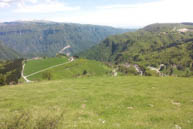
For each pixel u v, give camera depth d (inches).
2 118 436.5
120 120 607.5
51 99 959.0
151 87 1230.3
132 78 1669.5
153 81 1464.1
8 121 414.3
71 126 508.4
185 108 759.7
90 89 1205.1
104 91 1120.8
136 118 629.0
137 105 817.5
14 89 1352.1
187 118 623.2
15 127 397.7
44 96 1039.6
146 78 1652.3
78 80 1680.6
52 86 1402.6
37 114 487.2
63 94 1074.7
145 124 558.6
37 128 406.0
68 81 1647.4
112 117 647.8
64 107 789.2
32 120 427.5
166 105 810.8
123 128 512.1
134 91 1110.4
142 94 1018.1
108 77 1828.2
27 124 408.8
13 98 1012.5
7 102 911.7
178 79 1563.7
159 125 560.1
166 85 1288.1
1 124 403.5
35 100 945.5
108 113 704.4
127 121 591.5
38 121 429.4
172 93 1044.5
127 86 1283.2
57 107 784.3
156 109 757.3
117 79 1627.7
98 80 1608.0
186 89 1148.5
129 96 971.9
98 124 539.5
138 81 1477.6
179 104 835.4
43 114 493.4
